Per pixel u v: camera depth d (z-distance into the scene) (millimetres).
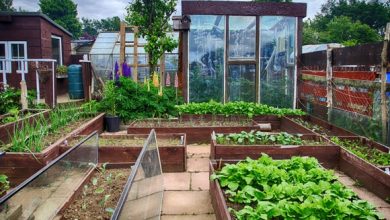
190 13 8297
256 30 8477
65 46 13641
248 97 8688
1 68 10727
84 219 2834
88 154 3938
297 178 3188
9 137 4734
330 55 6559
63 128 5641
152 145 3348
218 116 7254
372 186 3793
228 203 2918
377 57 5105
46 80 7547
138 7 10328
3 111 6398
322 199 2559
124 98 7332
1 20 10406
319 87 7297
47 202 2789
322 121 6660
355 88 5758
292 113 7508
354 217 2486
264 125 7199
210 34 8477
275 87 8680
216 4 8328
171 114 7418
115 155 4496
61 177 3059
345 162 4406
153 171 3221
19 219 2379
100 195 3322
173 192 3881
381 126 5035
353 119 5918
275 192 2820
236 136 4938
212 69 8562
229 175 3232
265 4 8391
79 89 10617
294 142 4785
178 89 9016
